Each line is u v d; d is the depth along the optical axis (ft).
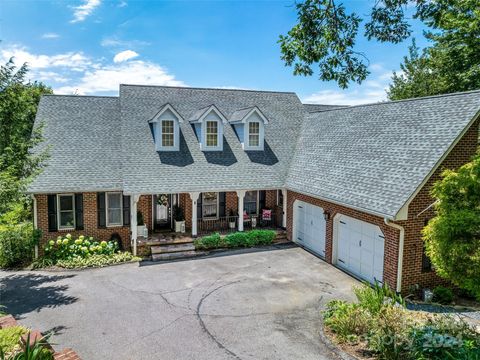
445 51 84.79
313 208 62.34
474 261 29.66
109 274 52.47
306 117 82.84
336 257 56.18
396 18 36.88
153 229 68.28
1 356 24.25
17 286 48.37
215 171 67.21
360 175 51.96
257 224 73.36
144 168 63.87
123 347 33.40
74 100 73.77
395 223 42.78
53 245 59.31
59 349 32.96
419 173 43.21
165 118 67.26
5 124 46.78
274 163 72.08
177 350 32.91
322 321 38.40
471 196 31.45
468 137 44.34
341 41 38.75
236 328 36.91
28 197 58.23
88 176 61.62
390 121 56.03
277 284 48.44
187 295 44.96
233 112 79.92
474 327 34.99
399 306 41.47
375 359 30.71
